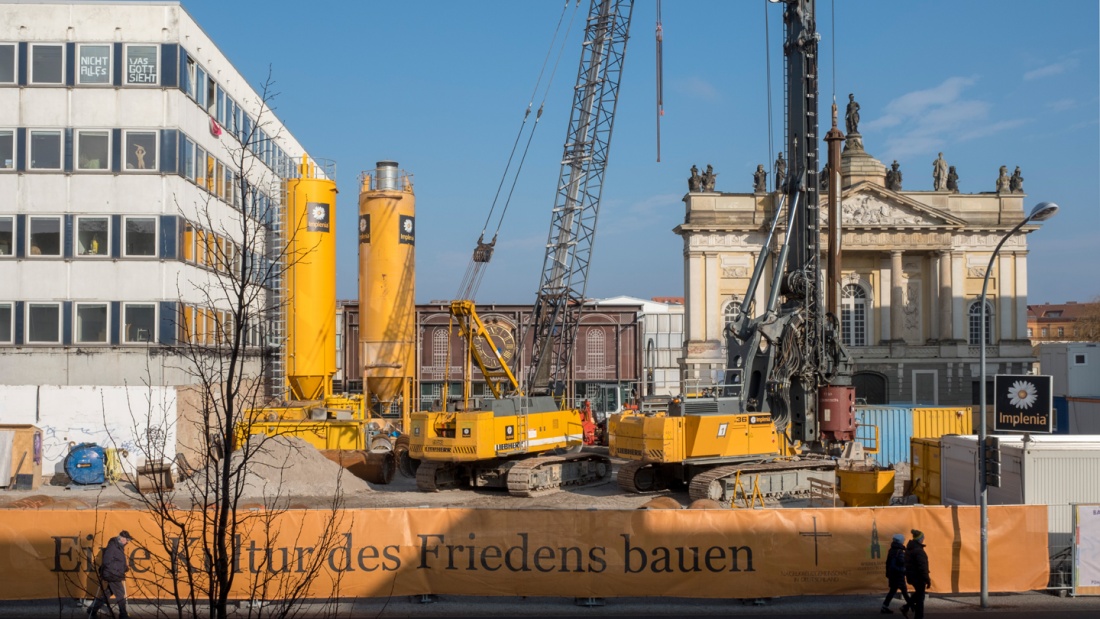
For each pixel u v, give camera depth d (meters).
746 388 32.72
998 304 74.06
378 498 31.39
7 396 35.94
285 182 43.84
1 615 17.48
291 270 43.19
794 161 34.84
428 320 56.19
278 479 31.72
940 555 18.64
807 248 34.59
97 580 15.95
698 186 74.12
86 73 38.94
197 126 41.41
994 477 18.53
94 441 35.94
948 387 73.12
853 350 72.94
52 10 38.91
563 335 42.16
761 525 18.23
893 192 71.94
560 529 18.05
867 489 27.14
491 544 18.02
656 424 30.06
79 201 38.75
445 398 33.34
